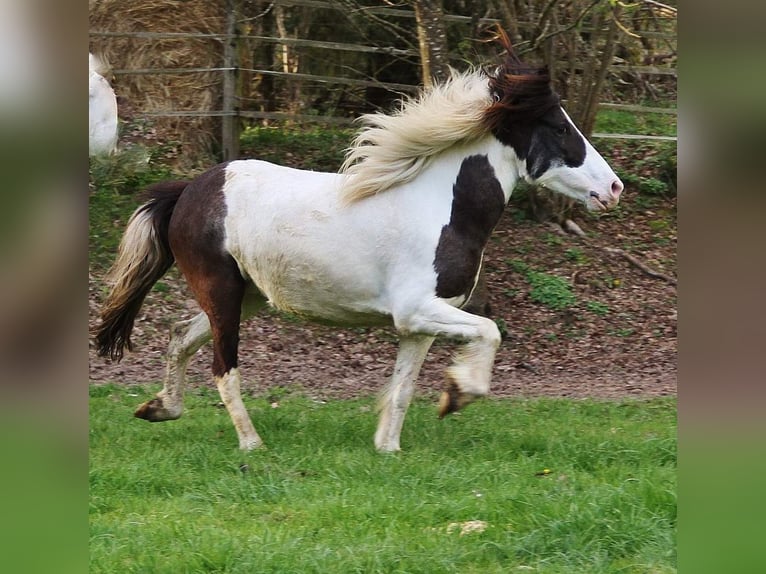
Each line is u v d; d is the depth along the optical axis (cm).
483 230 887
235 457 862
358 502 712
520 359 1534
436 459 859
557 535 623
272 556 586
